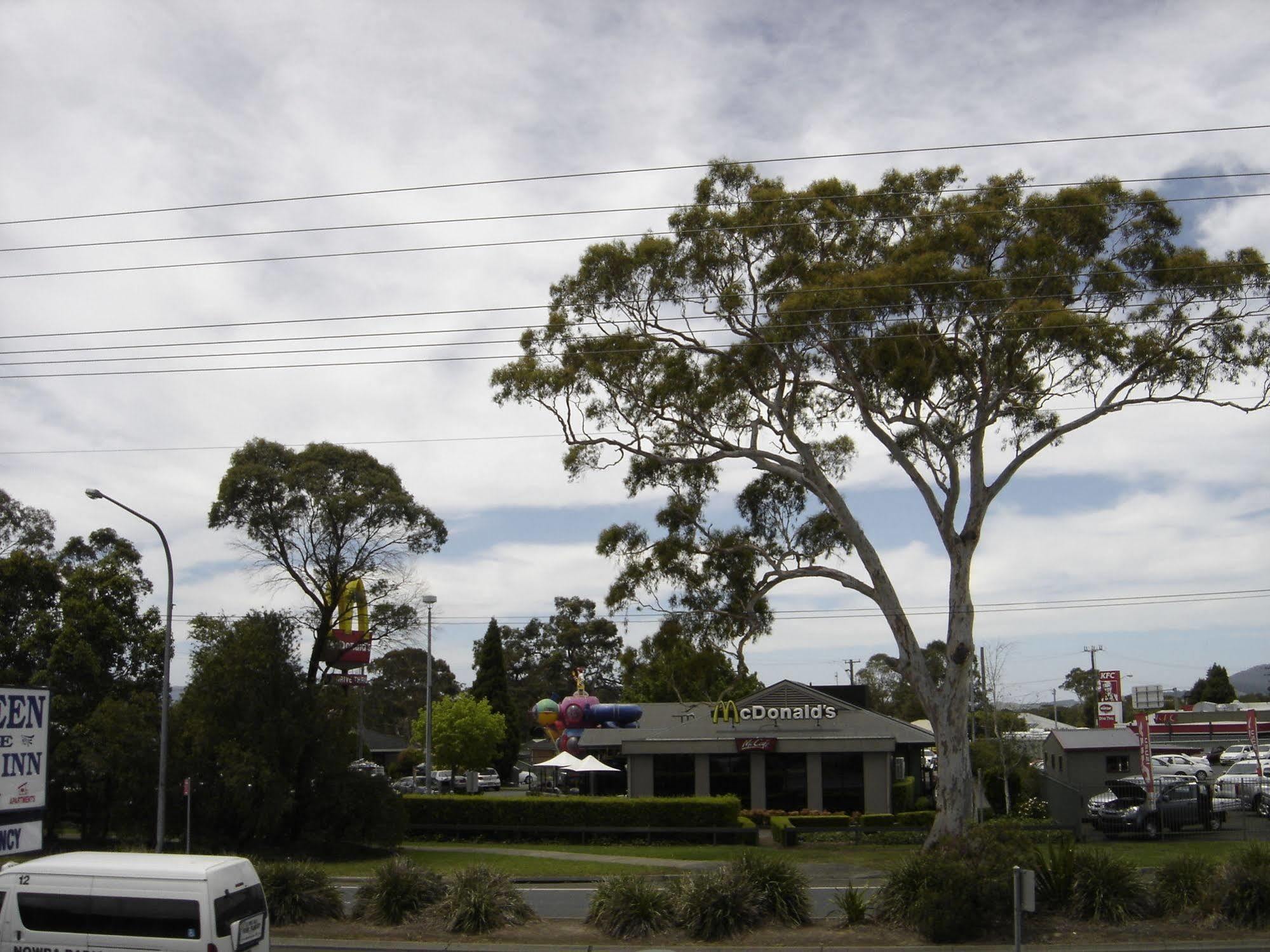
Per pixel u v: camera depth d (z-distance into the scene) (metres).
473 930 19.97
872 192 30.72
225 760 34.69
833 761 45.94
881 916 20.17
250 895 14.50
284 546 42.78
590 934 19.89
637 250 30.59
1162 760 62.75
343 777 36.38
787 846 37.75
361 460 43.84
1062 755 45.88
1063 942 18.69
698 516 34.91
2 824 16.28
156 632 40.25
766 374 31.94
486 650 82.94
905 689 93.75
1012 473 30.75
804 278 30.31
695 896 19.84
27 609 39.88
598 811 40.38
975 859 20.50
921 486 30.73
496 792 71.31
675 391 31.47
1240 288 28.75
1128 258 29.64
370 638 44.44
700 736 46.59
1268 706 93.25
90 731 35.47
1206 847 33.72
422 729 68.31
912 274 27.80
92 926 13.72
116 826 35.28
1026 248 28.53
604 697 102.50
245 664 36.03
